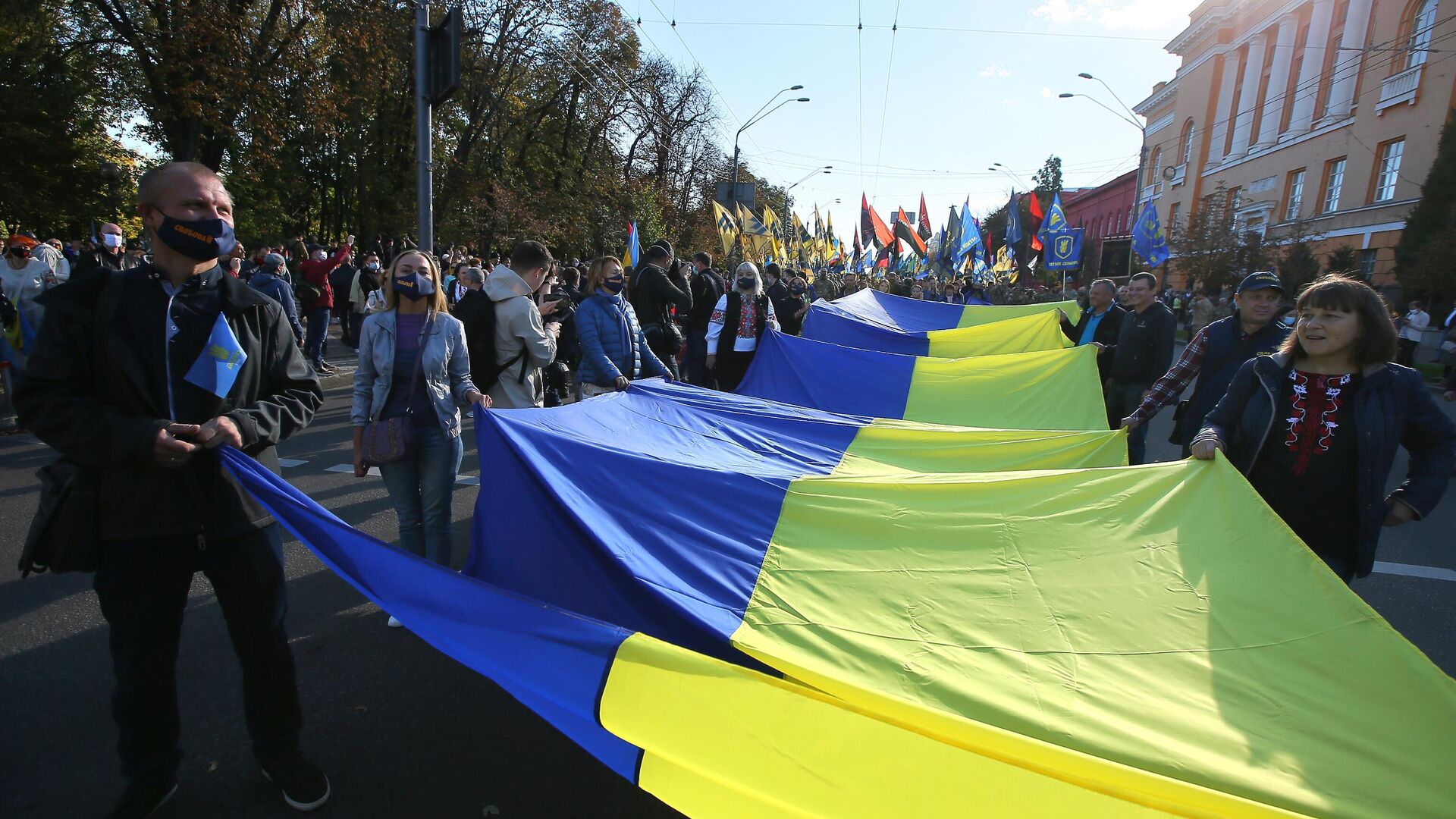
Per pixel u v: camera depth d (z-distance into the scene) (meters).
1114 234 55.28
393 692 3.29
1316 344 2.73
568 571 3.02
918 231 29.58
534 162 33.56
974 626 2.40
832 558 2.79
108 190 20.33
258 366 2.34
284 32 19.89
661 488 3.18
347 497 5.93
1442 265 20.03
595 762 2.88
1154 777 1.64
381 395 3.62
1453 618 4.53
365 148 26.66
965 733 1.80
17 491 5.68
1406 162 25.88
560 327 7.64
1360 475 2.69
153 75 17.09
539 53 27.33
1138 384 6.73
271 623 2.42
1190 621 2.33
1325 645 2.17
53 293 2.04
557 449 3.31
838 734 1.84
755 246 20.08
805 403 6.96
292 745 2.53
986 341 8.80
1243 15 38.28
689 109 38.75
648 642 2.04
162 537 2.14
